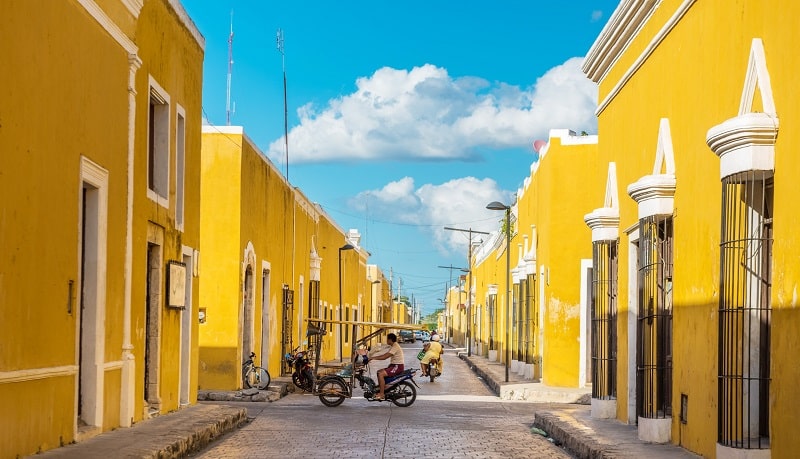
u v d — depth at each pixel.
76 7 10.72
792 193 8.20
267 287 26.23
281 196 28.28
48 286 9.99
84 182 11.33
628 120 15.34
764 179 8.92
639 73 14.59
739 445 9.28
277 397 22.69
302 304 33.12
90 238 11.73
